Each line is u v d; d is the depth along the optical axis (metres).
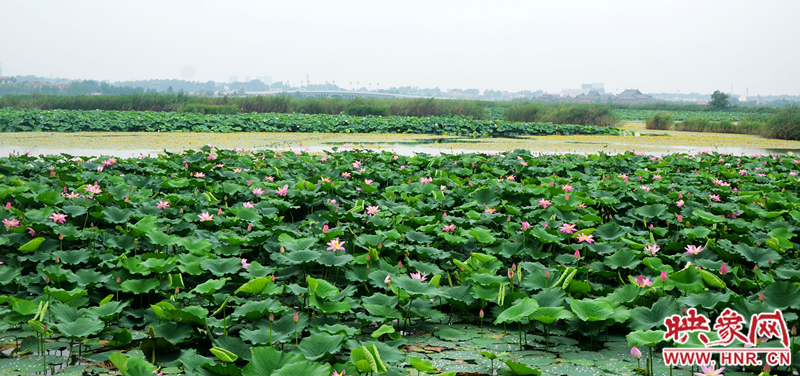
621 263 5.74
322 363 3.77
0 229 6.32
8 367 3.84
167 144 20.50
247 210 7.23
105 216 6.93
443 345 4.42
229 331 4.51
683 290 4.88
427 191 9.10
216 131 28.78
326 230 6.17
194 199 7.97
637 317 4.40
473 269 5.47
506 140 26.98
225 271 5.21
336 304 4.56
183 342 4.12
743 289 5.24
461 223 7.08
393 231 6.39
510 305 4.78
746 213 8.37
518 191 9.20
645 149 23.20
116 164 11.19
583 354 4.20
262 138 24.86
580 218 7.58
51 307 4.29
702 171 12.78
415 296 4.67
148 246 6.35
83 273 5.09
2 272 5.16
